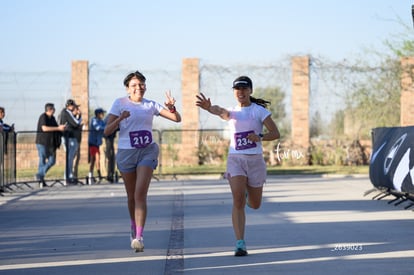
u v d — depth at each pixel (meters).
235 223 8.95
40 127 20.33
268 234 10.64
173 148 28.55
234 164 9.01
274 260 8.57
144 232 11.02
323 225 11.58
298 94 28.94
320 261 8.47
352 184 20.33
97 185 20.84
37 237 10.62
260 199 9.34
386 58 28.50
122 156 9.52
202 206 14.72
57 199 16.55
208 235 10.66
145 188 9.28
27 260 8.75
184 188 19.39
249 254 9.00
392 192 15.17
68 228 11.59
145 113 9.52
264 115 9.02
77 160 21.20
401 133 14.34
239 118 9.02
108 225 11.94
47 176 23.56
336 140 29.30
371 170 16.08
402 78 28.36
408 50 29.56
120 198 16.67
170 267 8.24
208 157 28.61
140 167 9.34
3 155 18.00
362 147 29.20
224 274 7.78
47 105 20.42
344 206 14.40
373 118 28.92
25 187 20.22
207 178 23.94
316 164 29.12
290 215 12.94
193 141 28.53
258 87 28.91
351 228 11.21
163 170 26.34
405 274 7.70
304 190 18.30
